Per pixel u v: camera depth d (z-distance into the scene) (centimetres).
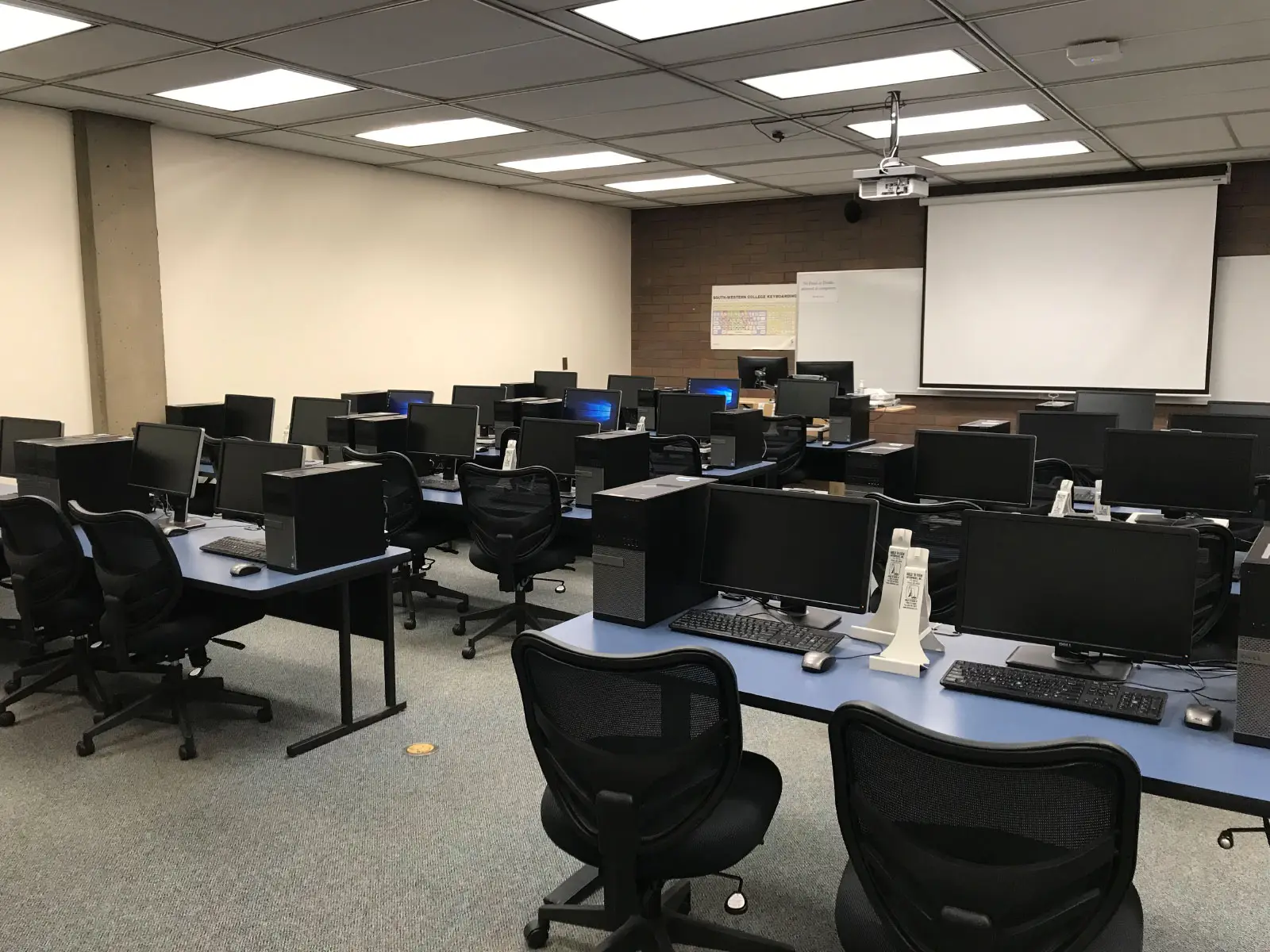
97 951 209
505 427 636
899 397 861
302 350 661
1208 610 255
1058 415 473
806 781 291
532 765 301
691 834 181
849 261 870
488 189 802
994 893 143
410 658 403
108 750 312
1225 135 589
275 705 348
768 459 605
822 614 254
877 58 420
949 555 308
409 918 222
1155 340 739
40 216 520
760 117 538
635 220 982
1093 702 190
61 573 318
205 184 593
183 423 565
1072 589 209
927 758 145
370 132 582
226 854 249
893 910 155
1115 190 738
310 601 333
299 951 209
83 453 382
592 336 941
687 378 972
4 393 512
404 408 658
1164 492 372
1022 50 407
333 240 677
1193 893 231
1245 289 712
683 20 368
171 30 379
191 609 316
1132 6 351
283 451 350
